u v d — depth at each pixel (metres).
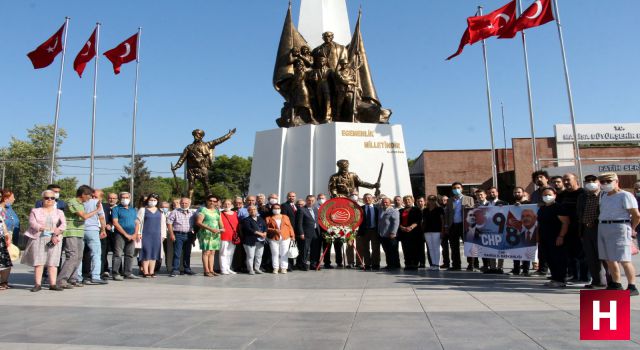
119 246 11.79
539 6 17.97
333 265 15.43
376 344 4.90
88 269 11.46
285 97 22.88
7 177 52.75
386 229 13.42
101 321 6.24
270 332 5.51
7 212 11.11
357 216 13.94
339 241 13.75
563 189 10.11
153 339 5.21
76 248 10.16
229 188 81.25
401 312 6.68
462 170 50.09
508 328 5.55
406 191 20.28
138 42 24.08
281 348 4.79
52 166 21.42
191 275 12.70
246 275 12.55
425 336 5.21
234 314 6.67
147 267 12.33
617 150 46.75
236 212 13.68
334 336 5.28
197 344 4.98
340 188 17.36
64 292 9.39
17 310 7.14
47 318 6.47
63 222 9.98
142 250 12.23
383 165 19.97
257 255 13.04
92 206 10.98
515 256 11.62
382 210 13.70
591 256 8.84
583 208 8.87
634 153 46.56
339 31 24.16
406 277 11.43
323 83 21.44
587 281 9.75
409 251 13.59
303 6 24.25
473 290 8.91
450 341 4.97
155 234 12.38
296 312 6.79
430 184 50.00
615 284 8.22
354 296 8.32
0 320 6.34
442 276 11.61
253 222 12.82
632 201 8.01
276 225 13.01
